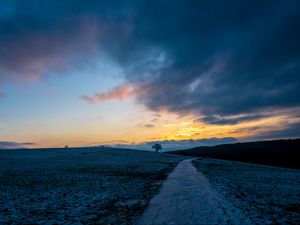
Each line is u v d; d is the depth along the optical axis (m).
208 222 13.09
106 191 22.34
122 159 78.44
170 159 88.31
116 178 31.84
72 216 14.31
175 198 19.36
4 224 12.61
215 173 41.25
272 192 23.50
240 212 15.05
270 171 52.66
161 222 13.18
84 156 87.56
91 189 23.27
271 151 147.50
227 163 77.38
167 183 27.84
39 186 24.42
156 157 99.06
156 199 19.03
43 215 14.41
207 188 23.80
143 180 30.55
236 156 141.00
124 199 19.06
